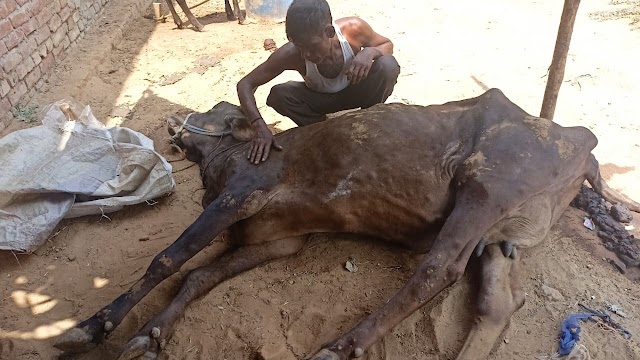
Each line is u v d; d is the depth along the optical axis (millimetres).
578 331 2588
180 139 4195
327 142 3023
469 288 2820
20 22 4961
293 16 2984
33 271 3230
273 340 2656
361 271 3033
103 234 3506
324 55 3297
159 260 2824
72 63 5773
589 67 5438
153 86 5578
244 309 2838
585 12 7102
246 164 3189
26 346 2719
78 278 3164
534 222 2820
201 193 3879
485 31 6703
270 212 3043
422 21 7188
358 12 7707
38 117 4727
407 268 3021
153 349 2629
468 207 2666
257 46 6562
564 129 3008
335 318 2758
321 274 3031
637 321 2695
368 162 2904
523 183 2725
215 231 2932
